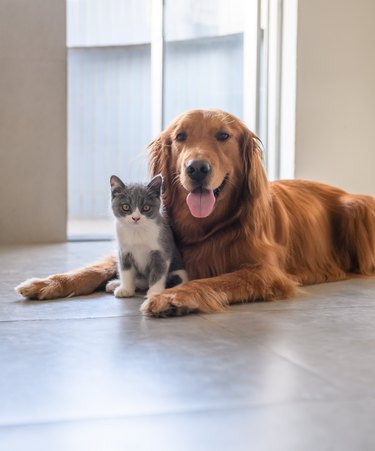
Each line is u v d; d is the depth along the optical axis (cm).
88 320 132
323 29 285
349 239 187
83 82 362
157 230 148
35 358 110
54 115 285
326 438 84
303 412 90
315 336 122
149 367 106
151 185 149
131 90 355
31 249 256
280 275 155
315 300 152
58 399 94
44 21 281
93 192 376
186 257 160
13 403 93
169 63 312
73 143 370
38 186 286
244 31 311
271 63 299
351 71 290
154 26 309
